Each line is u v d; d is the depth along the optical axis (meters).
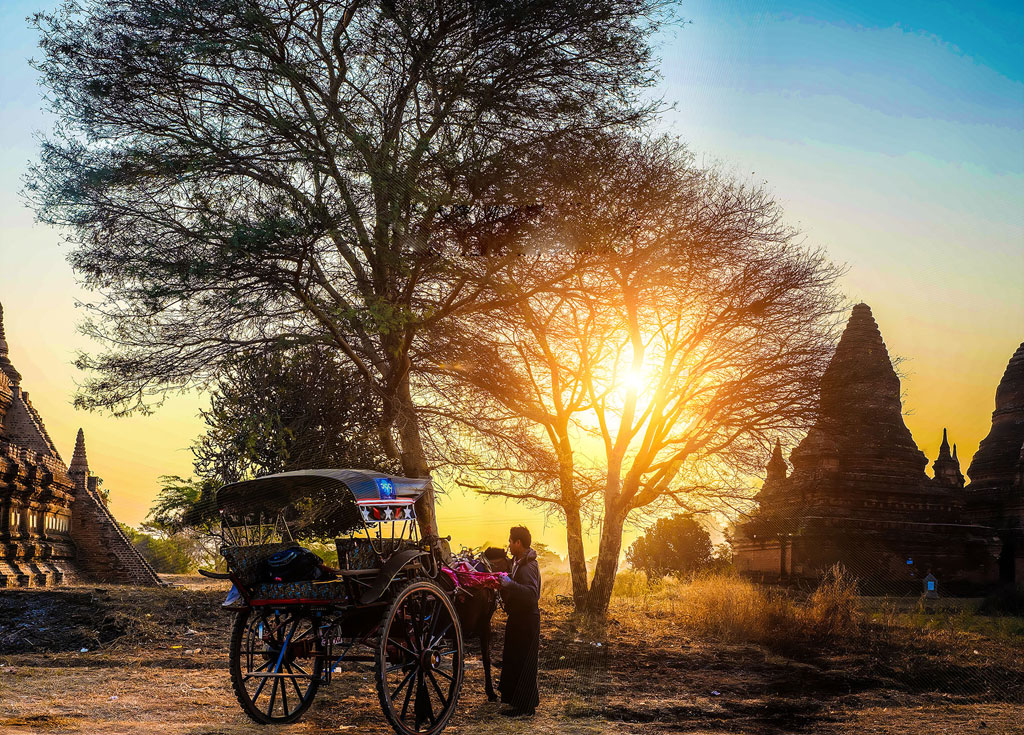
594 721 8.55
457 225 14.66
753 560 36.38
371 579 7.55
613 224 15.77
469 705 9.19
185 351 15.67
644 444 17.97
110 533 28.94
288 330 15.66
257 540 8.12
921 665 12.41
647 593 26.09
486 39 15.03
